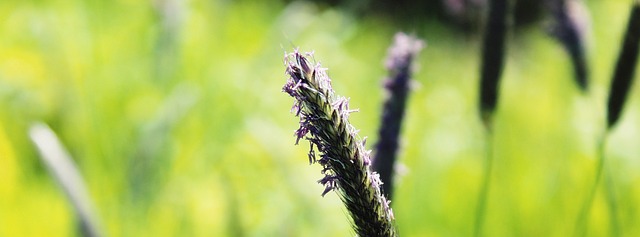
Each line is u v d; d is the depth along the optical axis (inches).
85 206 23.7
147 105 38.8
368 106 48.8
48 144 23.8
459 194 40.2
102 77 40.7
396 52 23.3
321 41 51.1
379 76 52.7
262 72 41.9
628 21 25.5
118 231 30.8
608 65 48.1
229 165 35.1
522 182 38.7
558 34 29.0
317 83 18.8
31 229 33.6
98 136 34.3
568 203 34.8
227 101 39.3
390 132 23.1
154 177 30.9
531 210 35.3
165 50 34.9
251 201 33.3
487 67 26.3
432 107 52.5
